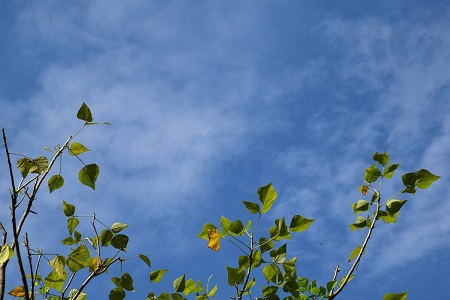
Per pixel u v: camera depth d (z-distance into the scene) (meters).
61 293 3.33
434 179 3.30
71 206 3.40
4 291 3.05
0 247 3.02
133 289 3.42
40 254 3.20
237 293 3.23
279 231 3.16
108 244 3.39
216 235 3.16
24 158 3.16
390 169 3.38
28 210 3.14
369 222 3.39
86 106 3.21
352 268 3.29
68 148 3.22
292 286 3.32
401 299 3.16
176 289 3.57
